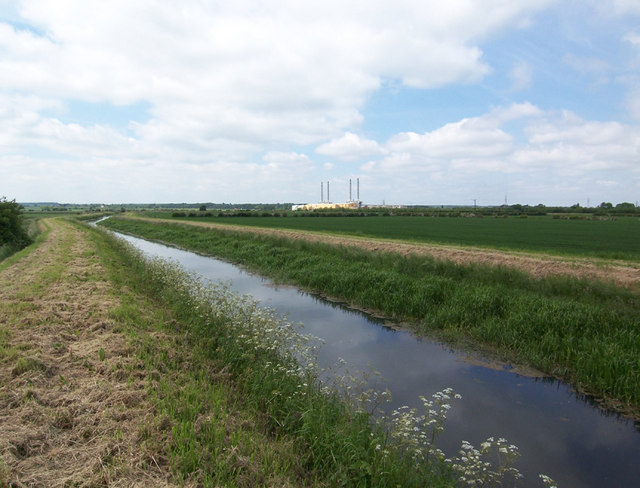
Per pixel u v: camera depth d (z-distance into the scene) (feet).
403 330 34.50
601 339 27.78
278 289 50.60
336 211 343.26
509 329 31.01
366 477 13.56
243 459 13.48
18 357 20.47
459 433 18.86
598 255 58.54
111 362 20.62
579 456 17.33
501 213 321.32
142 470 12.53
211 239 104.32
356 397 19.53
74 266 50.19
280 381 20.04
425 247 65.72
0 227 81.61
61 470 12.38
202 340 25.80
